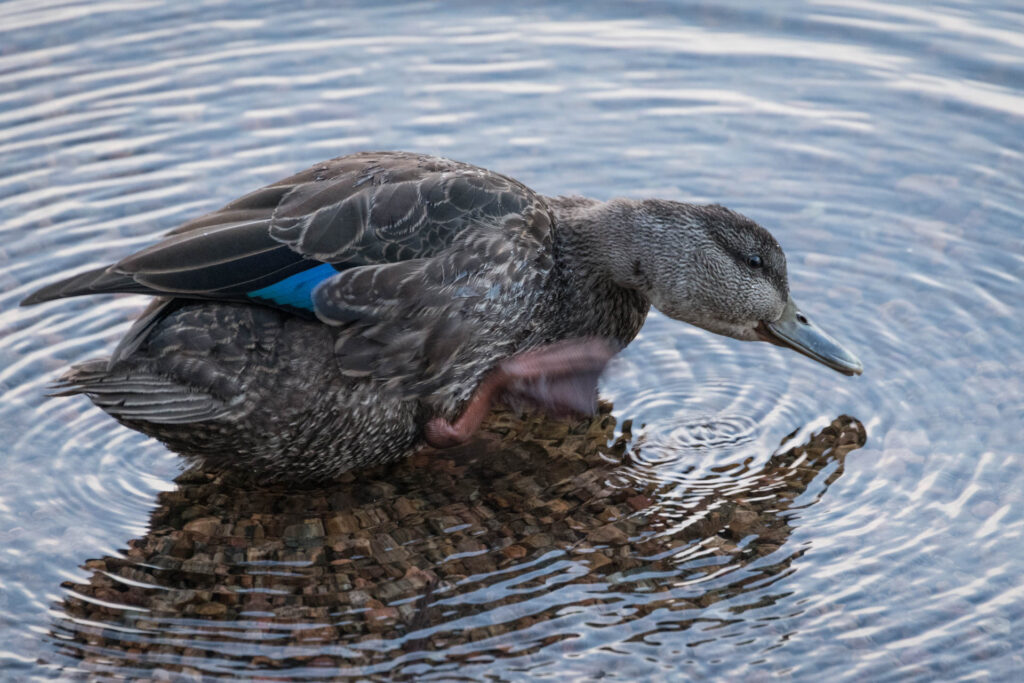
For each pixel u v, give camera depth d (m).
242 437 8.92
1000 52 14.27
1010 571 8.35
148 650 7.82
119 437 9.99
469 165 9.98
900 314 11.05
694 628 7.97
